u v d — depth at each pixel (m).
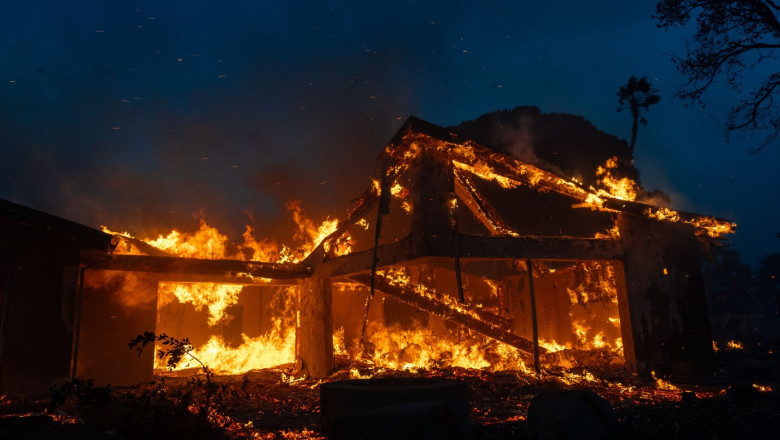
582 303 17.33
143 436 5.35
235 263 14.30
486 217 14.40
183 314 19.92
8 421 6.54
